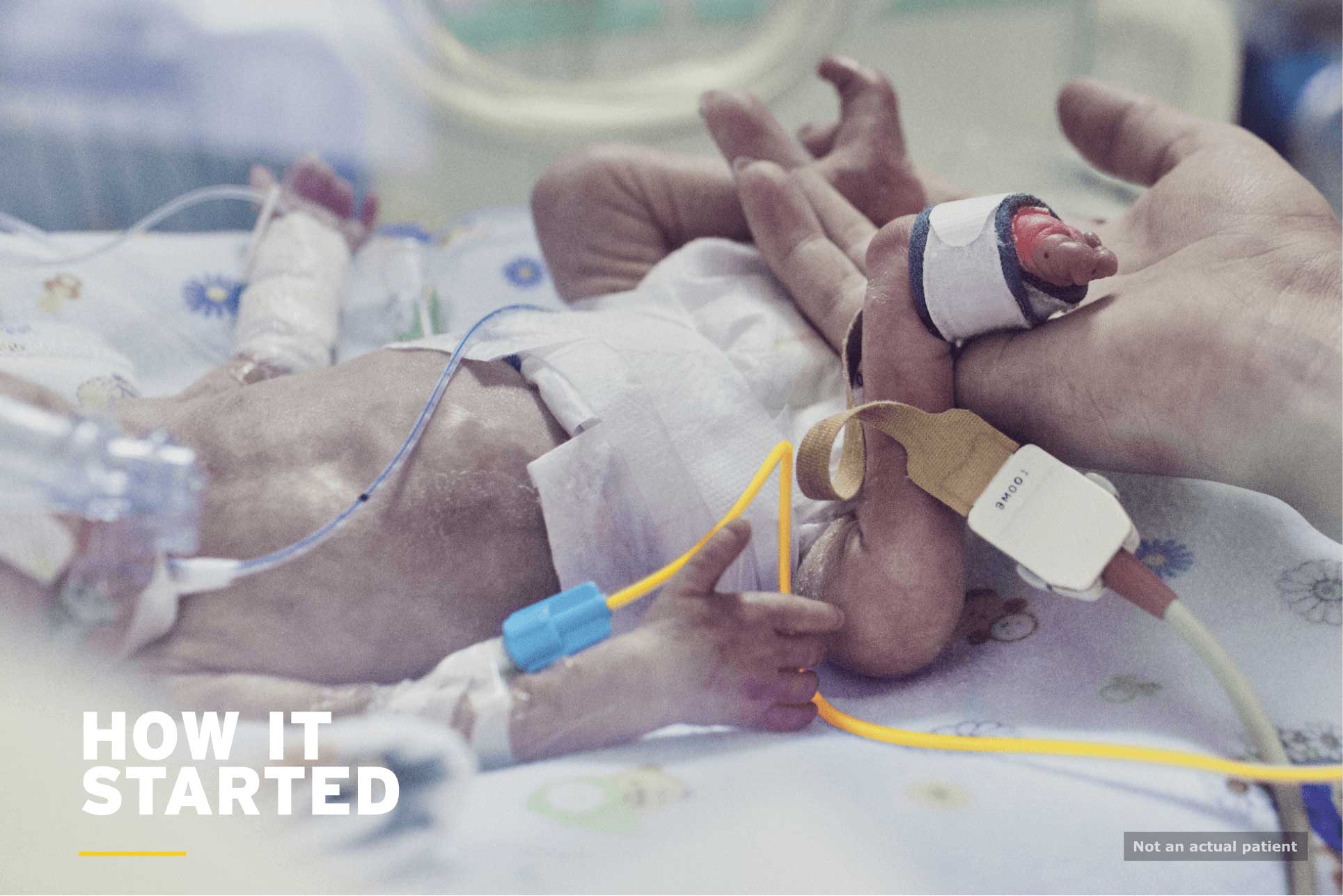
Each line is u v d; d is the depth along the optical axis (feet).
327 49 5.02
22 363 2.83
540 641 2.13
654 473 2.55
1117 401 2.28
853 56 5.94
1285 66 4.64
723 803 1.95
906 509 2.37
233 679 2.20
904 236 2.37
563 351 2.66
